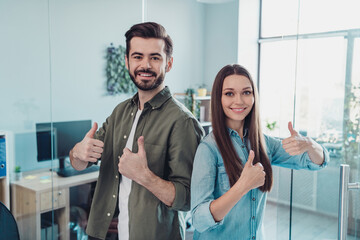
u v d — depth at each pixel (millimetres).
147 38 1261
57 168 2348
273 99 4078
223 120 1126
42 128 2379
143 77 1277
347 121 1092
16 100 2418
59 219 2385
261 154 1160
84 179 2420
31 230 2426
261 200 1150
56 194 2355
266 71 4035
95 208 1429
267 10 3904
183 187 1203
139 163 1105
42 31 2334
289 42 1167
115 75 2338
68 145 2289
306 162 1103
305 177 1119
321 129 1094
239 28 3645
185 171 1232
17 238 1538
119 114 1455
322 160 1080
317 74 1085
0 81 2398
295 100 1090
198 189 1062
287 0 3787
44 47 2334
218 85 1118
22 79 2398
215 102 1122
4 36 2395
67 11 2211
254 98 1140
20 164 2445
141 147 1116
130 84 2402
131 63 1293
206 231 1120
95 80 2285
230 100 1097
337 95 1088
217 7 3326
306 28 1079
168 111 1308
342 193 997
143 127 1334
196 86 3148
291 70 1152
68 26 2217
